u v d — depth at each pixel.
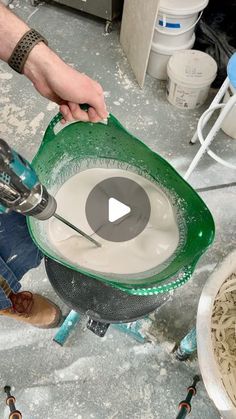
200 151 1.35
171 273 0.68
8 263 0.91
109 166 0.83
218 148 1.57
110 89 1.71
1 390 1.20
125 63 1.77
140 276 0.73
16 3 1.93
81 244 0.79
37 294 1.23
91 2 1.75
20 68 0.79
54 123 0.75
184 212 0.77
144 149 0.73
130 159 0.79
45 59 0.75
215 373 0.82
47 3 1.93
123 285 0.67
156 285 0.68
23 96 1.69
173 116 1.65
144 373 1.22
